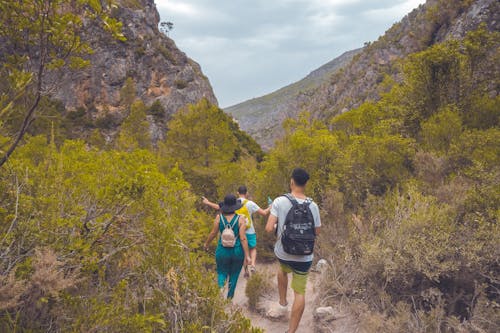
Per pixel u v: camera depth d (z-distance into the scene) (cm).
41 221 268
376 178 702
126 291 279
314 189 729
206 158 1402
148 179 303
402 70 1133
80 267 249
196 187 1192
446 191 506
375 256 376
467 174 532
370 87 10656
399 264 359
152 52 7362
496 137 647
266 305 459
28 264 228
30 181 278
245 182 950
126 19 7300
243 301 500
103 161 378
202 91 7781
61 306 239
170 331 273
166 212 330
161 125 6362
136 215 306
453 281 362
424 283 370
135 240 304
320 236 570
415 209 433
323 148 769
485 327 297
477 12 2786
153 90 7100
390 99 1165
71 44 250
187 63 7988
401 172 692
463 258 344
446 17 3538
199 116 1428
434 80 1003
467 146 655
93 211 294
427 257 340
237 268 462
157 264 302
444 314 342
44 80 253
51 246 253
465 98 960
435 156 666
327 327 365
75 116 5962
